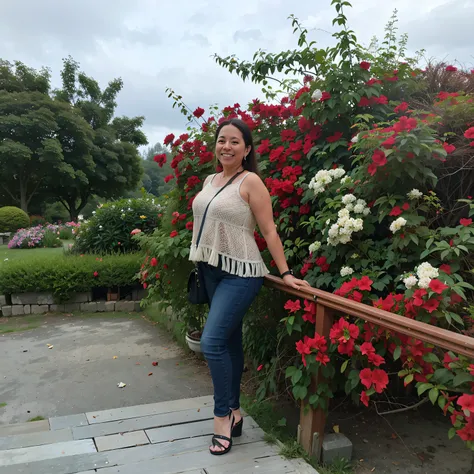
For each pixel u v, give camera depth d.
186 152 3.46
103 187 27.05
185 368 3.57
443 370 1.55
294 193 2.91
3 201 26.20
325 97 2.72
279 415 2.57
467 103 2.44
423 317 1.77
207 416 2.34
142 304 4.57
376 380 1.71
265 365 2.76
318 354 1.87
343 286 2.02
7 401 2.94
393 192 2.29
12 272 5.39
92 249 7.15
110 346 4.16
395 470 2.16
